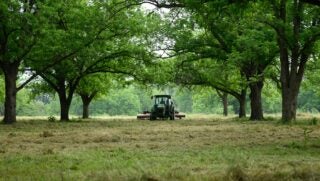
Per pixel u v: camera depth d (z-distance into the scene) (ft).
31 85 166.81
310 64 145.28
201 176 28.17
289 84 105.09
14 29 105.81
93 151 45.29
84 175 29.63
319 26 100.17
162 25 129.70
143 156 40.68
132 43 135.74
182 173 29.22
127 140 59.26
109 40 128.16
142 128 89.71
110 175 28.94
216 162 36.22
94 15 117.80
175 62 156.25
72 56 125.08
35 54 114.21
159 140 59.16
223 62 137.08
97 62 132.16
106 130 82.38
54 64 118.93
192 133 72.28
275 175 27.78
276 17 101.55
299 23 101.35
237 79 162.50
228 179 26.89
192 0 63.72
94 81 164.14
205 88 224.74
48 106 466.70
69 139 59.98
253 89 138.92
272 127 86.58
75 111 472.85
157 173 29.78
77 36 115.44
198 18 79.46
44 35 105.29
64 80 143.54
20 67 128.47
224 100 241.96
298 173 28.14
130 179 27.45
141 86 158.92
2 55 110.01
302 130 75.97
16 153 44.27
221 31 121.60
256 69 136.36
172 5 83.76
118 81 160.15
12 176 29.73
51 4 109.09
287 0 100.37
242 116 169.89
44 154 43.19
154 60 133.28
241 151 44.39
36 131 80.23
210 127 91.56
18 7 102.68
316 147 48.24
